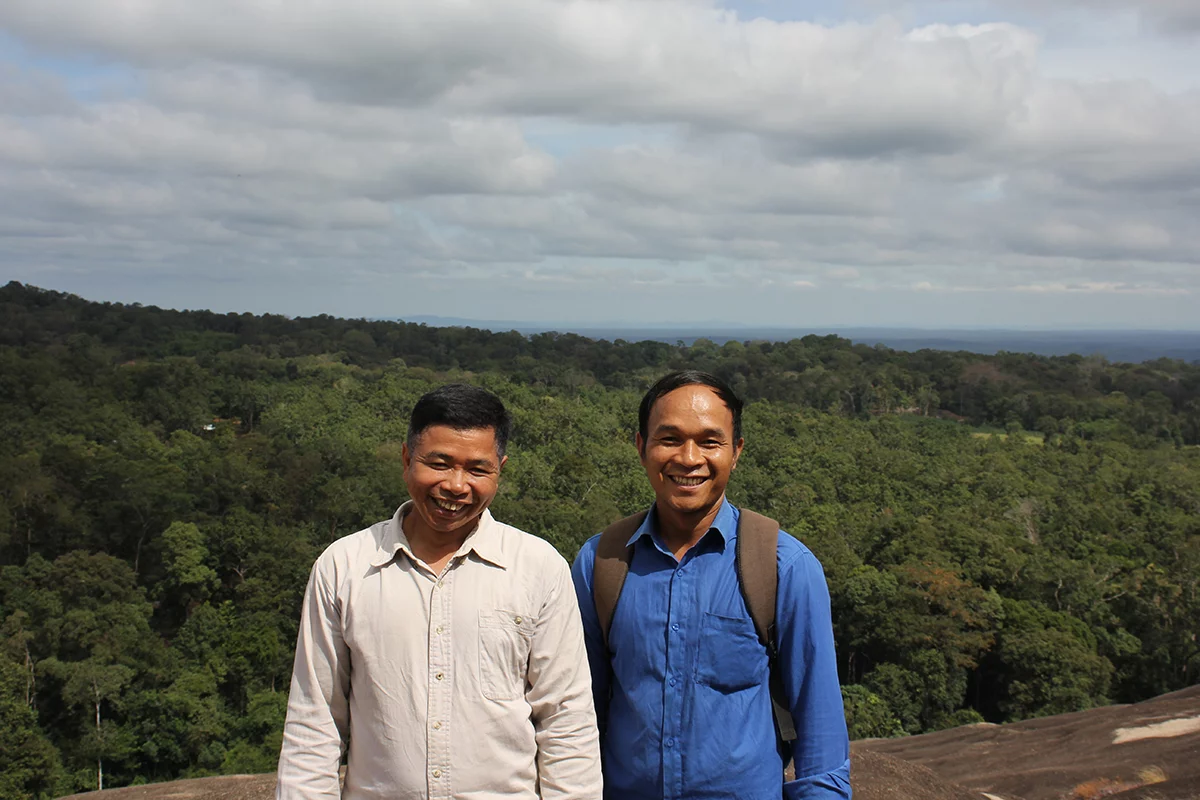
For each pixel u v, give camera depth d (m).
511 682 2.20
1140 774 7.07
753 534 2.38
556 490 39.78
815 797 2.22
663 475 2.36
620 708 2.42
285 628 25.81
